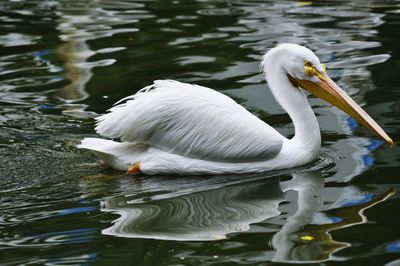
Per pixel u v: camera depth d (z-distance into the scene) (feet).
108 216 27.94
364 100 40.01
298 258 23.99
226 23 56.08
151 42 51.78
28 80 44.75
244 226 26.94
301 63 34.22
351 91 41.39
